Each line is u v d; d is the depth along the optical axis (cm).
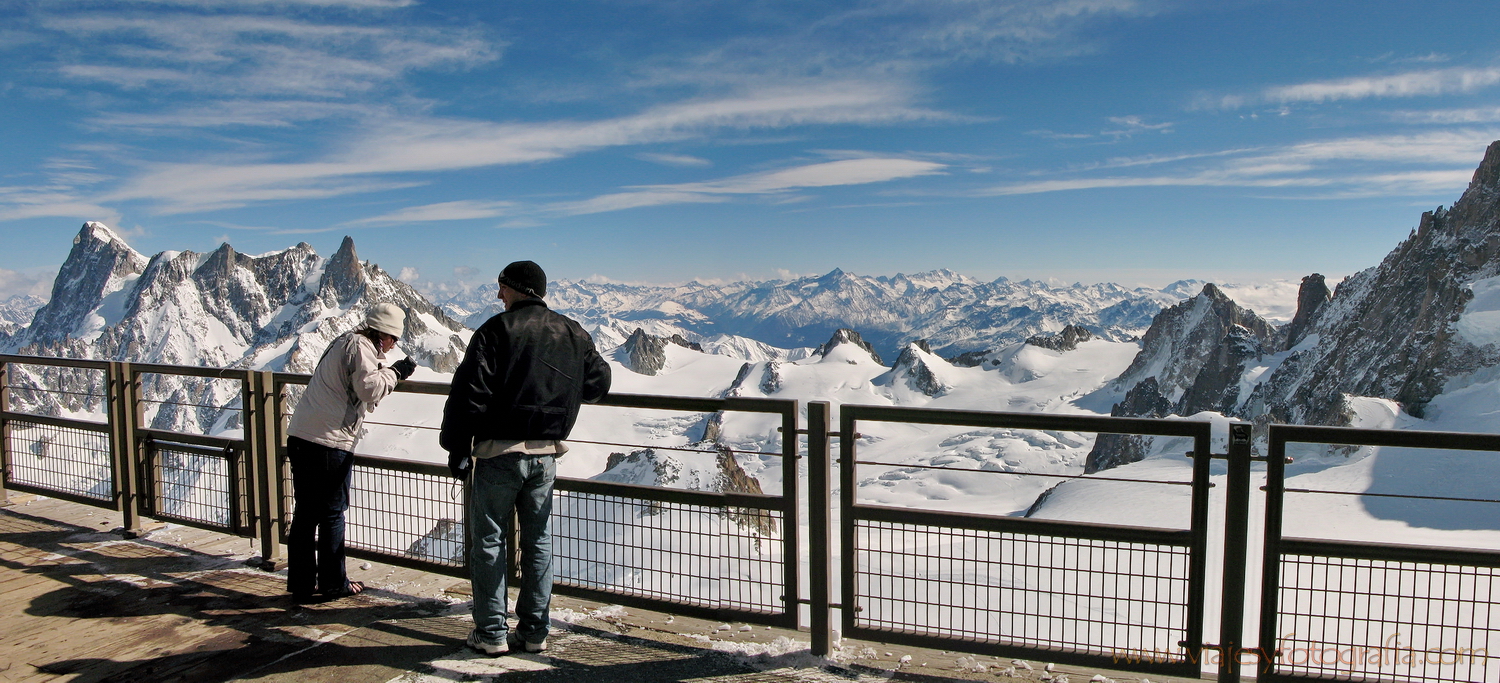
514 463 517
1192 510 470
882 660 538
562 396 522
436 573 675
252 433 740
